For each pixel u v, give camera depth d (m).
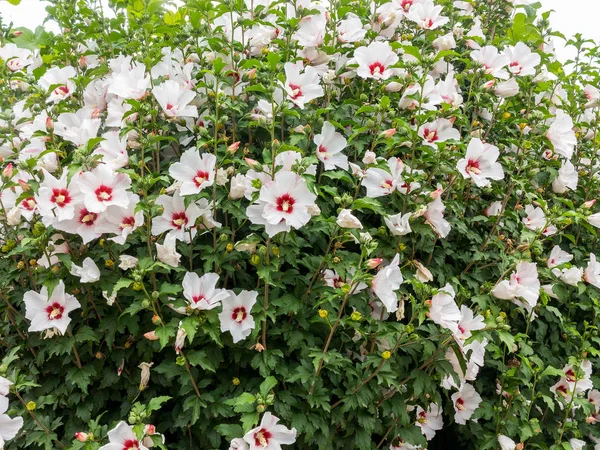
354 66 0.82
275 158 0.67
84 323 0.73
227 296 0.63
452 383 0.77
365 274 0.60
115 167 0.67
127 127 0.68
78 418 0.70
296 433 0.61
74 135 0.70
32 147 0.75
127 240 0.68
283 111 0.66
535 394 0.83
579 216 0.77
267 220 0.61
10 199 0.71
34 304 0.66
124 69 0.73
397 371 0.71
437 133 0.80
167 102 0.71
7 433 0.59
